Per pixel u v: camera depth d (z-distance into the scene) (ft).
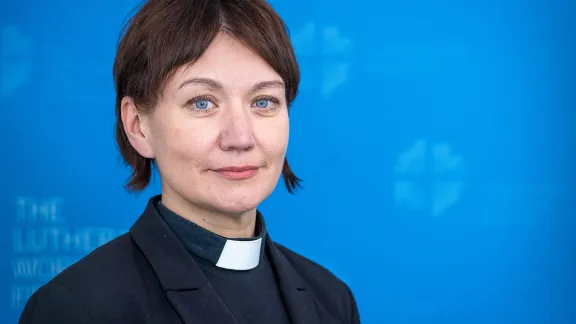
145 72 3.34
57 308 3.14
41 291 3.27
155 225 3.48
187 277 3.33
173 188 3.42
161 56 3.24
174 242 3.41
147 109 3.42
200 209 3.45
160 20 3.30
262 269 3.67
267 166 3.40
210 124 3.26
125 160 3.79
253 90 3.30
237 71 3.25
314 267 4.21
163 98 3.30
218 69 3.23
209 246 3.44
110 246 3.48
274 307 3.61
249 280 3.54
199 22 3.25
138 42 3.37
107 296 3.20
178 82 3.24
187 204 3.47
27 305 3.30
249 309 3.49
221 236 3.45
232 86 3.25
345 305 4.11
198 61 3.23
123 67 3.49
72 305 3.14
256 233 3.72
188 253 3.40
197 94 3.24
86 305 3.14
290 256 4.17
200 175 3.29
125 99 3.51
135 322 3.19
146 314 3.23
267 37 3.34
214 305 3.30
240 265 3.51
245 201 3.33
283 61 3.42
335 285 4.17
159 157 3.41
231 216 3.48
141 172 3.76
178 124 3.27
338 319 3.98
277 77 3.39
